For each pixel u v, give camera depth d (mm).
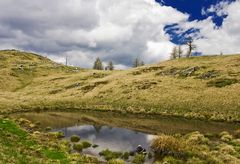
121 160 31891
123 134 50125
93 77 139000
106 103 91938
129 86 105312
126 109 83188
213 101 79062
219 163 31203
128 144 42406
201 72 107062
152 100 87875
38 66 183875
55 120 65812
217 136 47781
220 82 92812
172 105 81188
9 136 36000
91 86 115875
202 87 91812
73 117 71688
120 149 39281
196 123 63344
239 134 49250
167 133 51062
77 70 184375
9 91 128500
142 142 43562
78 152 36719
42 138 40125
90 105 90875
